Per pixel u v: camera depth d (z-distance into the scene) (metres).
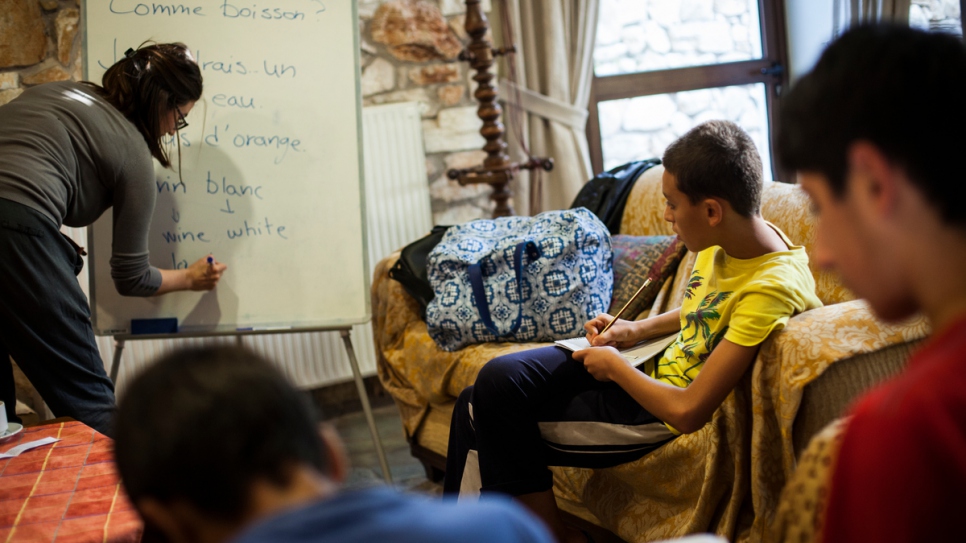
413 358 2.19
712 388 1.23
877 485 0.42
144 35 2.13
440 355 2.09
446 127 3.29
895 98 0.45
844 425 0.53
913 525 0.40
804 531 0.52
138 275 1.88
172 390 0.46
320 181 2.18
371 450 2.62
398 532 0.40
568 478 1.75
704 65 3.71
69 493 0.94
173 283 2.00
